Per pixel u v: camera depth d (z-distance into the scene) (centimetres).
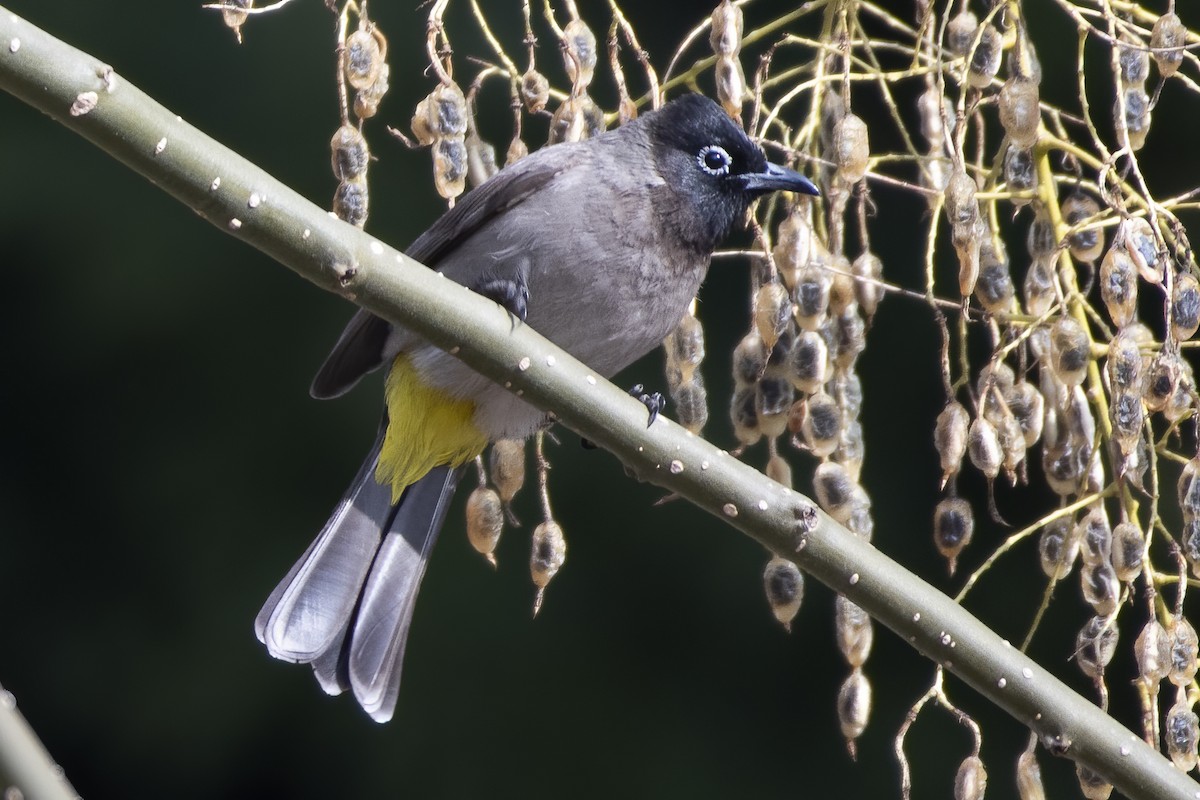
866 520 655
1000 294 655
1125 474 616
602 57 1291
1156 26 627
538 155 820
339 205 643
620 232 805
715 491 638
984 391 634
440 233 822
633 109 687
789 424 682
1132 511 632
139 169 554
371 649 793
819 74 680
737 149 829
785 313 651
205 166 560
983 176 709
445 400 802
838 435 655
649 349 854
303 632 787
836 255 663
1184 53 626
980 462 632
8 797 398
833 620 1308
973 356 1269
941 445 632
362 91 651
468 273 815
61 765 1338
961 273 616
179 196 564
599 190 808
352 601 802
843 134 648
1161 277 598
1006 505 1270
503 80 1311
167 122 552
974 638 631
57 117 539
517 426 810
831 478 653
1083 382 699
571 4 693
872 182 1234
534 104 694
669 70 690
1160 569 1026
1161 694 740
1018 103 625
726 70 657
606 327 820
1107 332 664
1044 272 660
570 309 810
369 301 609
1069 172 787
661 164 821
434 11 672
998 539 1266
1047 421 678
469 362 628
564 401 637
